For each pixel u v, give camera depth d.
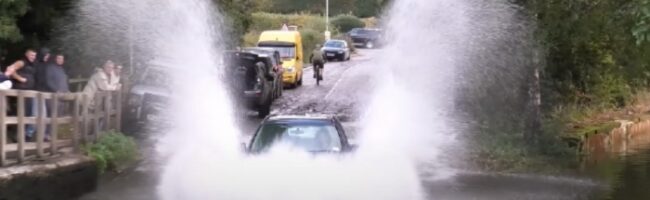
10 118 14.41
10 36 19.42
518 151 21.30
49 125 16.45
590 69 25.14
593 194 17.06
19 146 14.73
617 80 30.38
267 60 31.88
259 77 28.75
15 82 17.05
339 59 64.81
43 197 14.51
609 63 24.27
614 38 22.61
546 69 24.44
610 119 29.78
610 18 21.72
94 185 16.50
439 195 16.08
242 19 41.88
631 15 19.95
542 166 20.48
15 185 13.66
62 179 15.16
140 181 16.61
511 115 23.69
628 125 29.55
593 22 22.09
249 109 28.78
